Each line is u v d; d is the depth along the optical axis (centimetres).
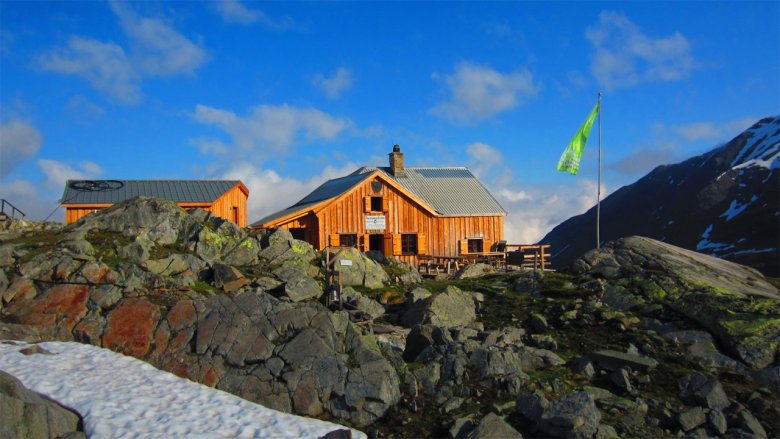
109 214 2123
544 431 1143
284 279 2058
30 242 1911
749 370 1477
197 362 1390
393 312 2041
